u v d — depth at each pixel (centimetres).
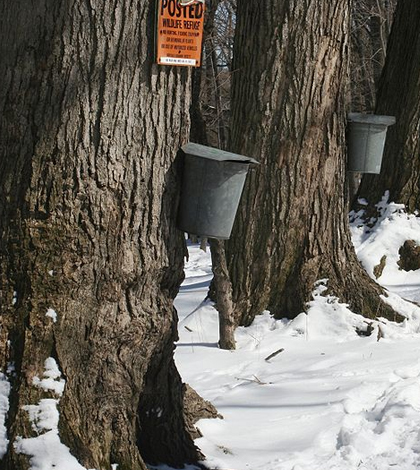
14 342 395
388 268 1065
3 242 394
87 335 402
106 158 393
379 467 479
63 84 387
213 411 557
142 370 425
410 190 1127
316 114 798
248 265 819
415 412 554
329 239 830
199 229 425
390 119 828
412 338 791
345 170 839
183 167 427
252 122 800
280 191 806
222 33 1925
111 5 387
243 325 820
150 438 457
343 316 808
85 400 403
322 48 789
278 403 598
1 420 388
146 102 402
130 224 405
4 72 389
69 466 378
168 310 432
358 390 614
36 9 384
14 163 391
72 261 394
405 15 1145
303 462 485
